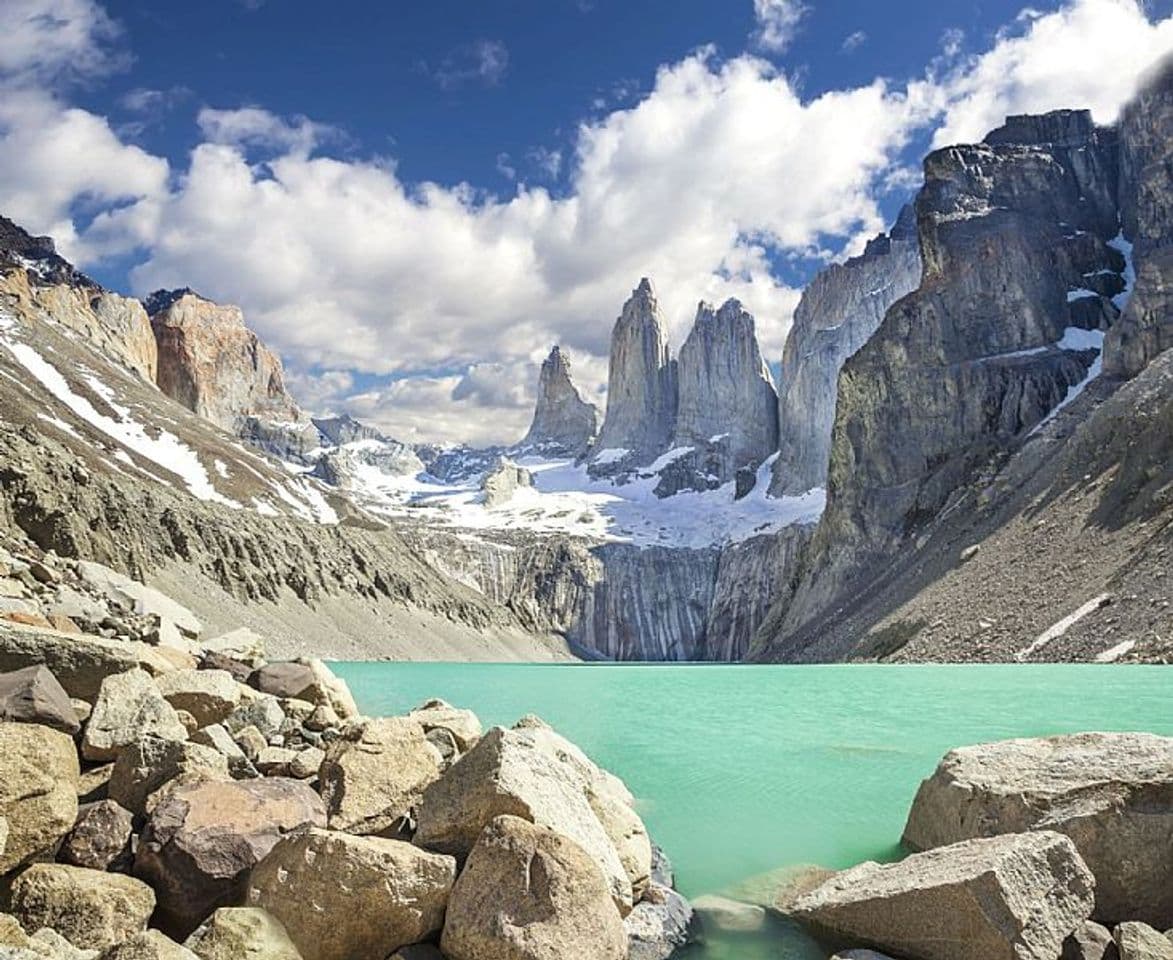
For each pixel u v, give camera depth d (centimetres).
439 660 11450
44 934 750
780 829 1634
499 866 906
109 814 971
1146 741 1276
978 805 1266
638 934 1036
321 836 894
